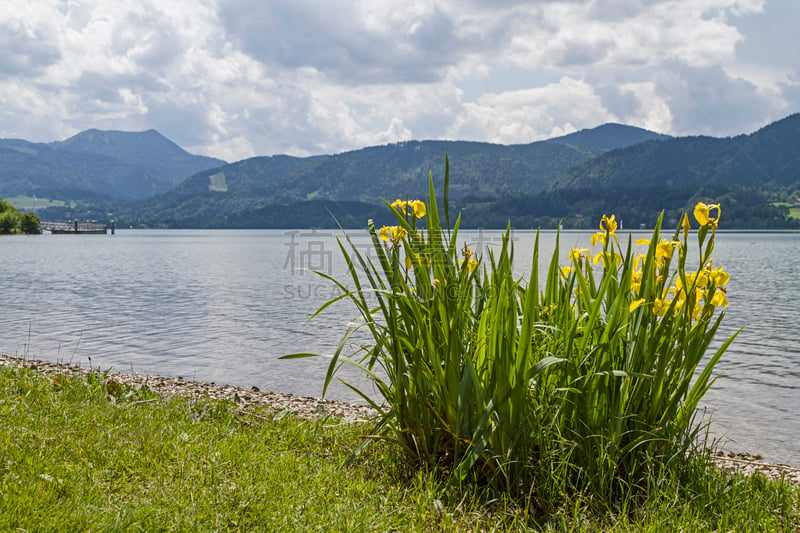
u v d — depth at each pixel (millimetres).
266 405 7621
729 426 8336
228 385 10359
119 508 3404
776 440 7715
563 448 3885
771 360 13234
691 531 3498
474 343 4195
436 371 4008
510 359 3777
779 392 10359
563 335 4055
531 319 3732
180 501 3580
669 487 3889
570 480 3871
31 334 16359
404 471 4406
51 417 5176
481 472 4035
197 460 4391
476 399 3943
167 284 33531
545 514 3680
